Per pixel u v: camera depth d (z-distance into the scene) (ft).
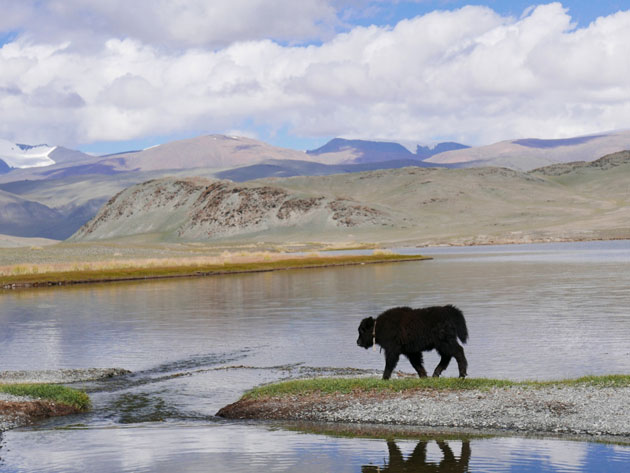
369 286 155.33
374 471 32.37
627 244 403.54
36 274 200.85
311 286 161.58
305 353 70.44
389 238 653.71
